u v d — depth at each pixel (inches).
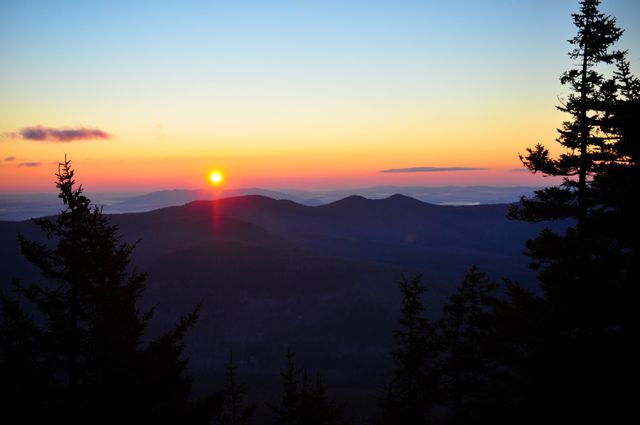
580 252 509.4
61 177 432.8
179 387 433.7
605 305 445.4
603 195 495.8
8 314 390.9
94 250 431.8
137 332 446.0
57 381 379.6
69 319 414.9
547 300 536.7
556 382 457.1
